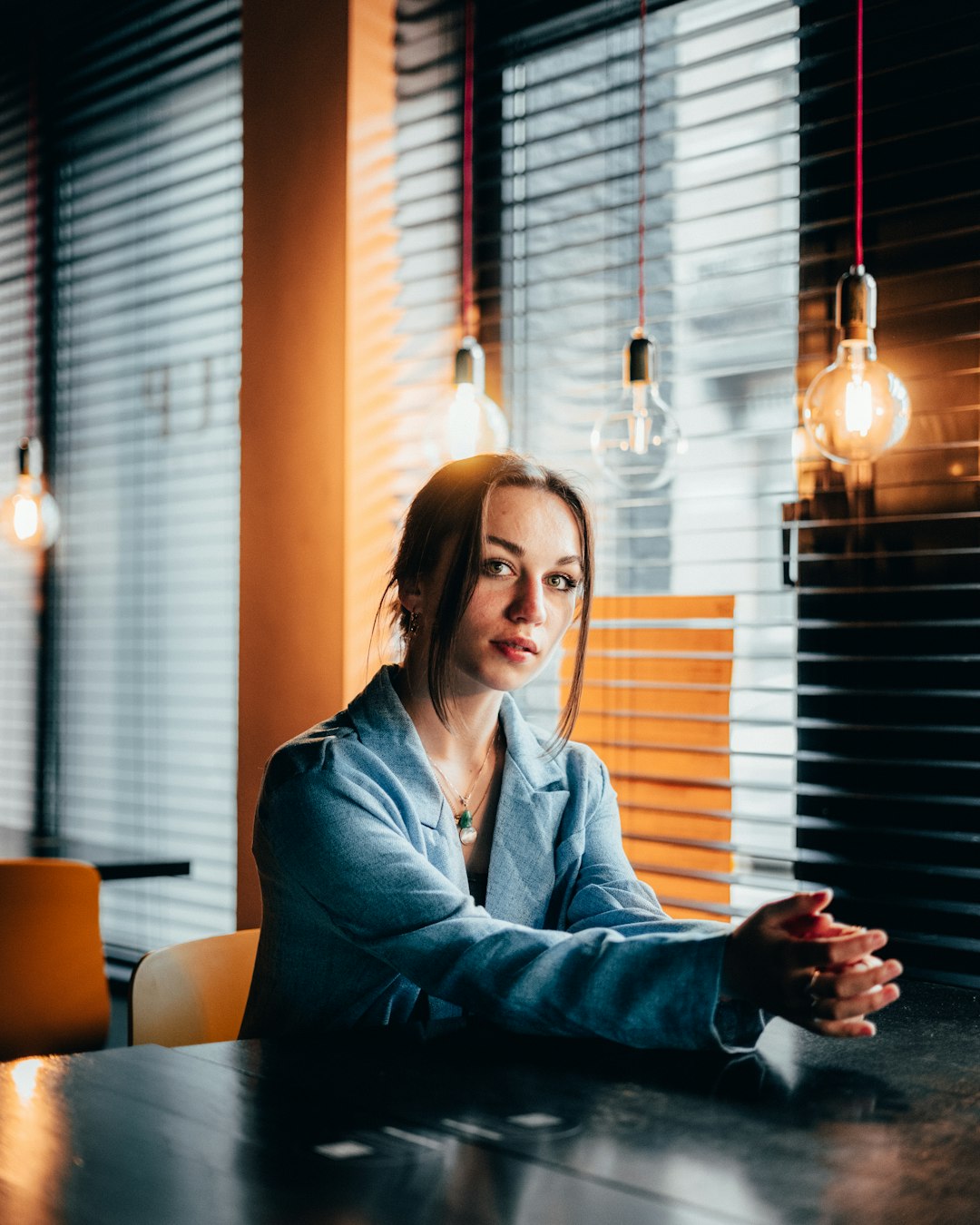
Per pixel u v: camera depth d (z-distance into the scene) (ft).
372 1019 4.16
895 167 6.67
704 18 7.61
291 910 4.17
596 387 7.82
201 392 10.28
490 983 3.59
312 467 8.49
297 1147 2.79
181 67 10.53
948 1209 2.44
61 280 11.75
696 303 7.63
